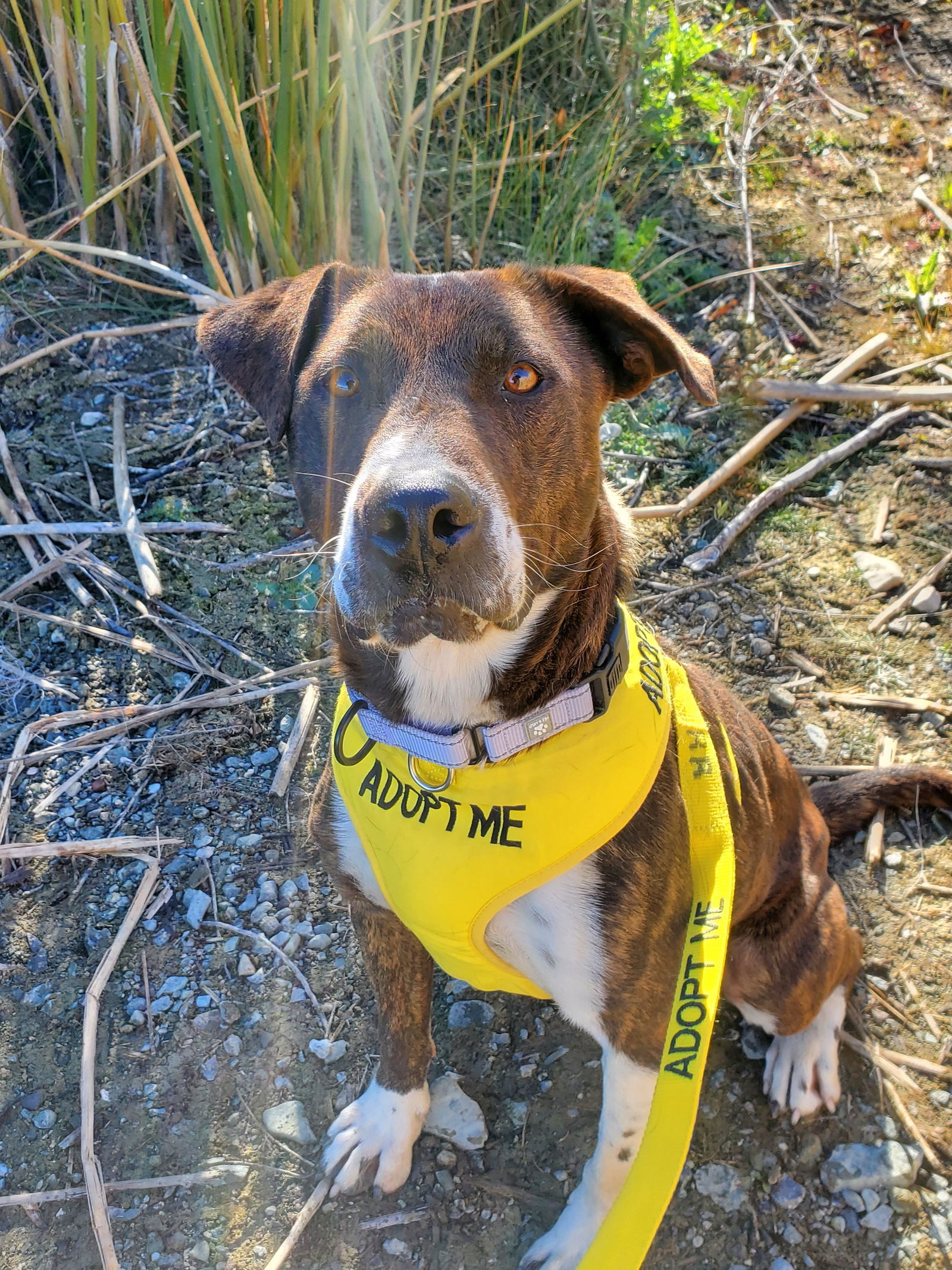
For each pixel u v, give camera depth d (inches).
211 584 35.6
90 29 36.9
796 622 37.2
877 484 40.9
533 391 19.9
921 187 51.0
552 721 20.3
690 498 39.6
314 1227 24.1
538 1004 28.2
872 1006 28.5
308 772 31.8
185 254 44.1
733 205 50.3
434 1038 27.6
